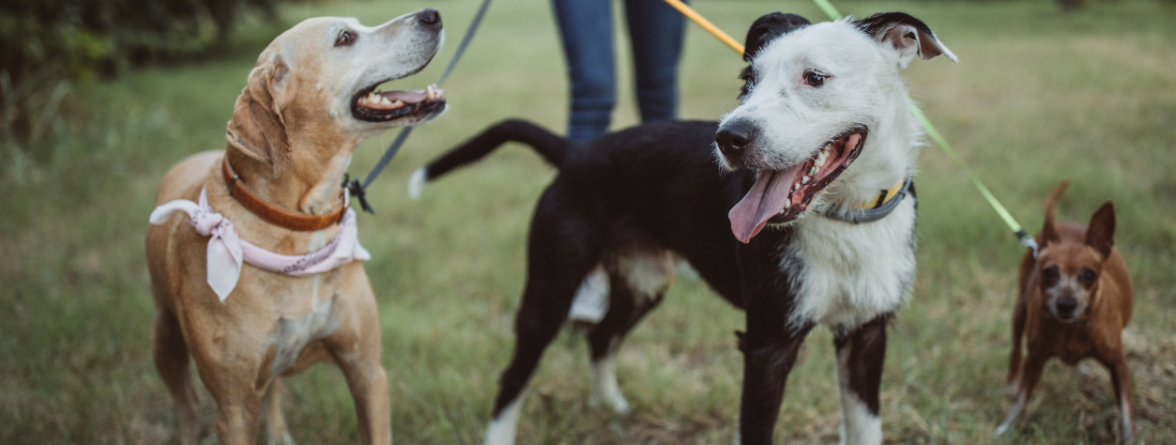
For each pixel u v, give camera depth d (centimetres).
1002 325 340
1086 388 293
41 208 540
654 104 379
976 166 538
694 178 255
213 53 1388
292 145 224
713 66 1019
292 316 226
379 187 593
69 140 652
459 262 453
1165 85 721
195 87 979
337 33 227
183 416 289
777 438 286
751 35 244
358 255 239
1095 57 895
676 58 376
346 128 228
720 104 791
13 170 585
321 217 228
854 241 222
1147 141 548
